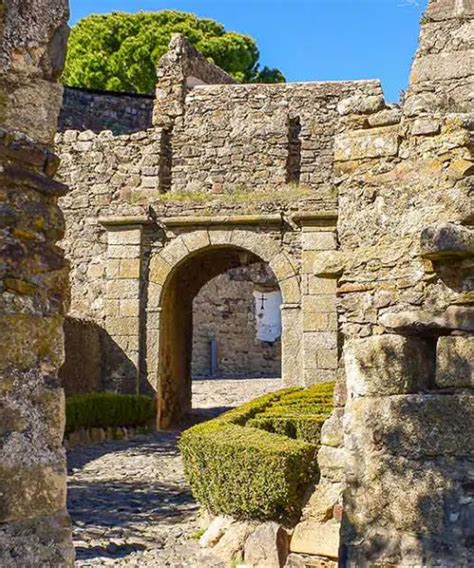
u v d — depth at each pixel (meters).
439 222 4.39
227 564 6.23
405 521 4.22
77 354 13.94
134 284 15.16
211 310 26.06
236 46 30.69
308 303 14.53
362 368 4.44
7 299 3.20
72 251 15.71
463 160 4.40
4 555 3.09
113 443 13.18
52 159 3.43
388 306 4.49
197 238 15.09
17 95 3.35
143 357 15.09
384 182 4.70
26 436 3.22
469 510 4.09
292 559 5.78
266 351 26.28
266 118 15.69
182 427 15.73
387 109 4.82
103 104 21.88
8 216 3.22
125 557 6.50
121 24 30.20
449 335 4.31
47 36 3.46
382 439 4.32
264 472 6.16
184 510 8.25
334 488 5.74
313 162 15.42
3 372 3.16
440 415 4.20
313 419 9.02
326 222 14.62
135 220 15.16
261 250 14.87
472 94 4.72
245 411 9.77
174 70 16.02
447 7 4.88
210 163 15.75
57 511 3.30
